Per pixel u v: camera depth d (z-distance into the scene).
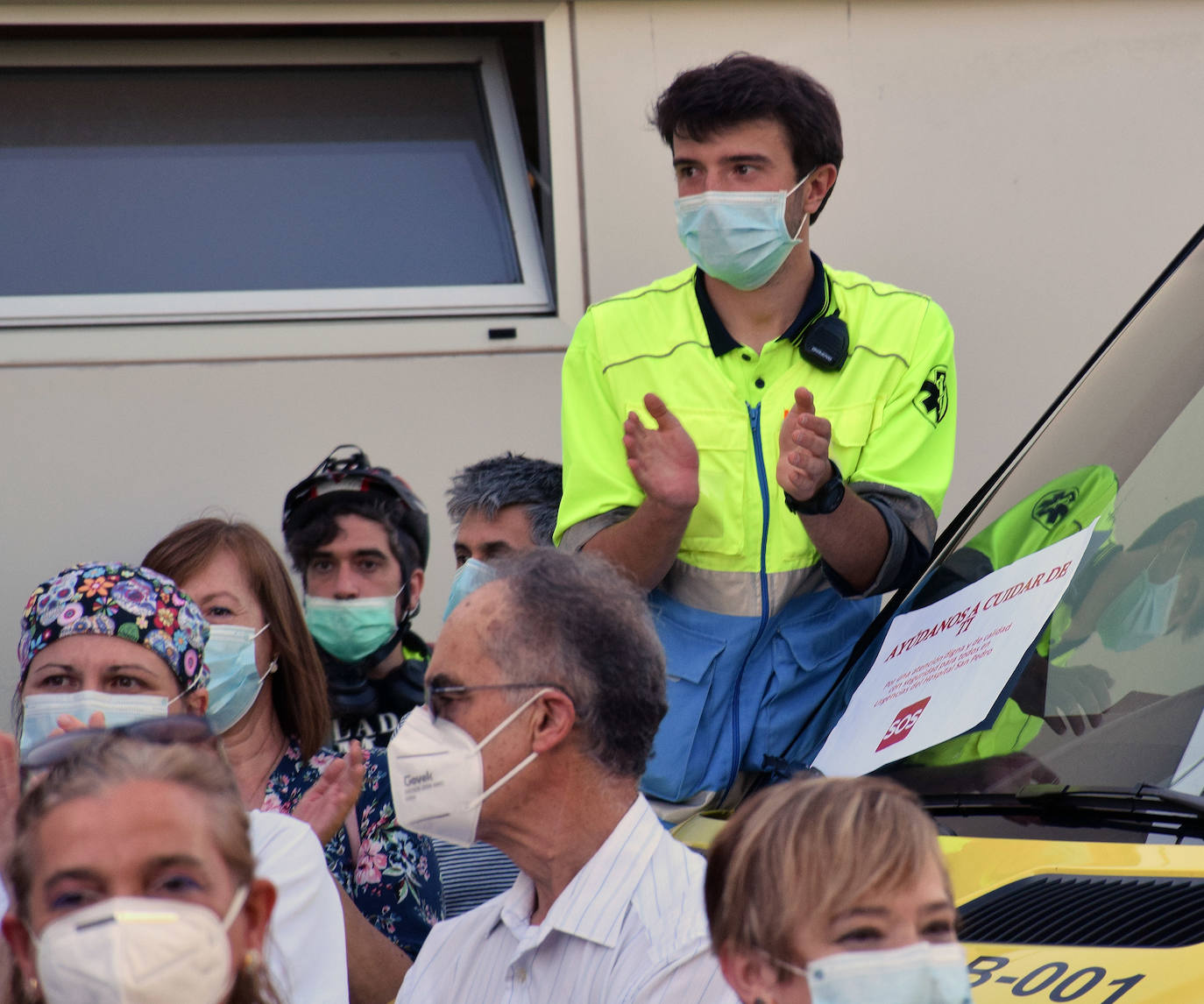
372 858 13.55
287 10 20.80
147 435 20.17
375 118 22.02
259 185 21.55
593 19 21.03
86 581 11.97
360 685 17.39
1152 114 21.66
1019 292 21.50
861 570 13.09
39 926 7.34
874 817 6.58
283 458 20.38
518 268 21.39
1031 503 12.37
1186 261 13.27
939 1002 6.47
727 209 13.53
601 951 8.84
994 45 21.42
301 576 17.45
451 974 9.75
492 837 9.34
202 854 7.37
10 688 19.62
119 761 7.48
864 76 21.25
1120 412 12.32
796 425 12.50
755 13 21.12
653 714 9.30
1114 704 10.41
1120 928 8.50
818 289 13.99
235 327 20.56
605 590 9.35
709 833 12.08
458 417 20.77
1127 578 11.01
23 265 20.72
